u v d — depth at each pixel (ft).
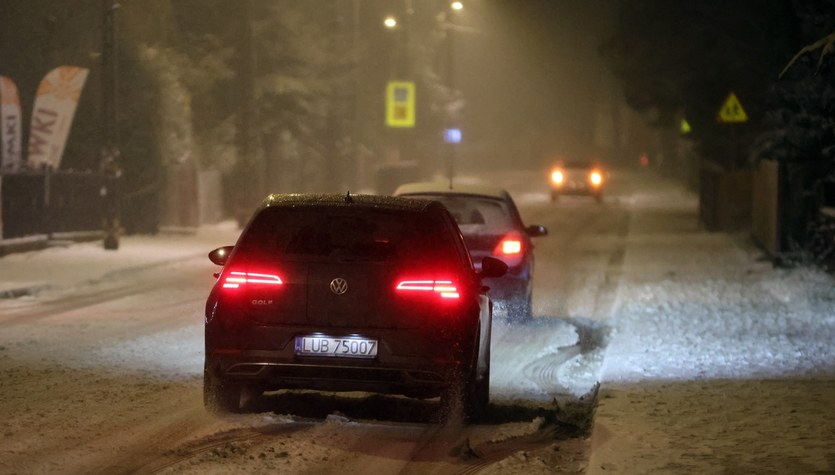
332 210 89.61
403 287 86.84
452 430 90.07
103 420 90.38
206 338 89.25
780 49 287.28
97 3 324.19
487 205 151.02
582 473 77.30
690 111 401.08
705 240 315.58
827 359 124.06
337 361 86.58
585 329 153.28
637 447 80.12
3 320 156.15
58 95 257.75
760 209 281.74
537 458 80.02
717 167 420.77
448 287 87.45
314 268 87.35
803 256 224.74
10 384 106.93
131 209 315.37
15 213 253.85
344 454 80.89
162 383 108.06
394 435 87.66
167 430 86.74
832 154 220.64
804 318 159.43
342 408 98.73
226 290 88.43
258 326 87.35
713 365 120.16
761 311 168.45
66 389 104.37
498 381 116.37
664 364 120.78
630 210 474.08
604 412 92.73
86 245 266.77
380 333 86.43
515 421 96.02
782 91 235.20
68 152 311.27
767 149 286.05
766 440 82.12
